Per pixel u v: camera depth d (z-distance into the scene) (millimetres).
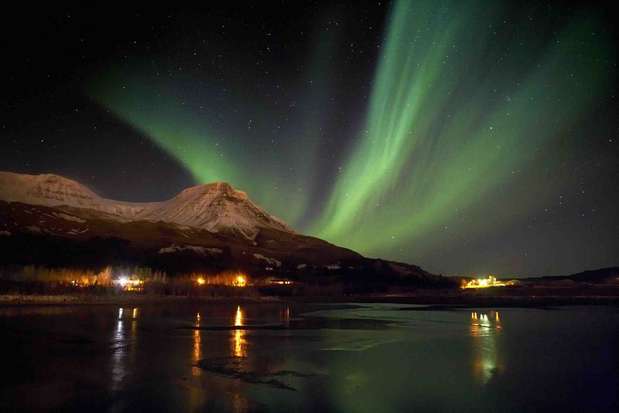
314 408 14859
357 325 39281
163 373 19406
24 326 34219
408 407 15203
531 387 17922
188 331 33344
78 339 28562
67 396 15758
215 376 19031
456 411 14898
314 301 79875
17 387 16922
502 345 28250
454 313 53438
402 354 24797
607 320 44844
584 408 15414
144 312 48656
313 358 23344
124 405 14781
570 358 24016
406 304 72938
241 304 67250
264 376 19188
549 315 50562
